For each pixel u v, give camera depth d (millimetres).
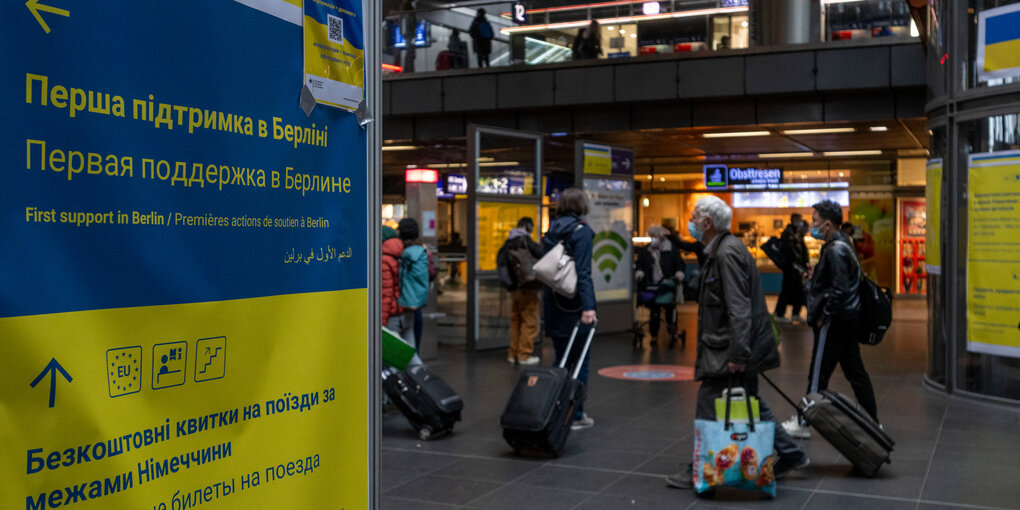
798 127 18000
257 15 2189
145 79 1881
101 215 1789
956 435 7492
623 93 17734
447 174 27922
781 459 5969
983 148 8961
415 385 7422
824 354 7090
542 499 5680
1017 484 5941
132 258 1860
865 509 5383
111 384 1818
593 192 15445
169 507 1962
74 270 1734
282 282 2295
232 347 2131
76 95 1731
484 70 18625
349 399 2580
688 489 5887
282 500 2312
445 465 6594
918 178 23750
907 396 9438
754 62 16906
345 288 2553
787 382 10359
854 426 6062
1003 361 8828
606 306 15789
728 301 5441
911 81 16016
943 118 9469
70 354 1729
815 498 5637
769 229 24828
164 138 1932
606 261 15727
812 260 24469
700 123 17844
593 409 8750
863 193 24188
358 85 2596
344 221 2543
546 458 6773
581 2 17969
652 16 17562
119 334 1834
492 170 13648
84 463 1763
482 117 19250
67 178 1717
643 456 6820
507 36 18500
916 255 24047
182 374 1993
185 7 1980
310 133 2391
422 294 9820
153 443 1919
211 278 2066
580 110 18609
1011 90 8594
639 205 25828
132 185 1856
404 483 6082
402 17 19094
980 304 9008
